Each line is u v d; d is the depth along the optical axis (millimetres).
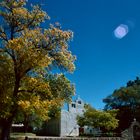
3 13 22859
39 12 23250
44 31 22922
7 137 22203
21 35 23281
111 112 50969
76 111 58500
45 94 23781
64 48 23547
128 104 69750
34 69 24000
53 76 24922
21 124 55750
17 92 22547
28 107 21812
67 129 55781
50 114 54188
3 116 21844
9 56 22875
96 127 49688
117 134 48812
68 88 25328
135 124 48875
